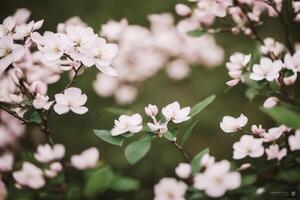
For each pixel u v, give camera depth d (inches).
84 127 49.8
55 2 58.7
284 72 25.4
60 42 24.6
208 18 32.4
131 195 39.5
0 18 56.5
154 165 43.3
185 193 23.7
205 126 49.1
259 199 23.4
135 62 43.9
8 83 29.5
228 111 50.3
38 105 24.9
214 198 23.3
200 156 23.6
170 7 60.4
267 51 28.9
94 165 28.5
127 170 42.6
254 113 49.5
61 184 27.4
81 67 26.3
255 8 31.1
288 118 22.2
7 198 28.3
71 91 24.9
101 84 46.0
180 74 49.1
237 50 54.1
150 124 24.1
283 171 24.2
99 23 55.9
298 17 30.3
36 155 28.1
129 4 60.5
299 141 23.9
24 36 25.8
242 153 24.4
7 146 36.0
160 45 44.5
